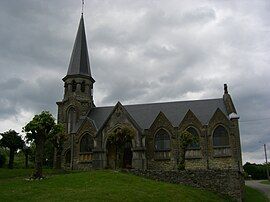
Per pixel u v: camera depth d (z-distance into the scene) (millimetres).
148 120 56688
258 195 43688
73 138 55094
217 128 52125
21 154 79562
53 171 42375
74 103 59125
